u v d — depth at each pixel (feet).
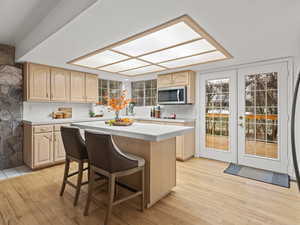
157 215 6.16
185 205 6.79
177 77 13.16
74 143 6.71
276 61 9.95
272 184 8.57
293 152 3.46
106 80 16.61
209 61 10.39
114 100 8.79
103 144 5.43
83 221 5.81
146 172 6.68
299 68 9.19
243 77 11.17
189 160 12.53
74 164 11.59
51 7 6.33
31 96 10.71
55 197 7.30
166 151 7.45
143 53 8.87
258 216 6.12
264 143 10.52
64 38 6.85
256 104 10.76
